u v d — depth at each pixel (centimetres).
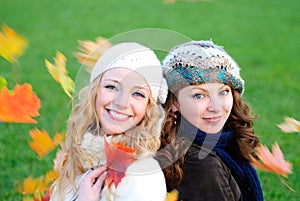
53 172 278
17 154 417
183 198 229
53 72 238
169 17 1134
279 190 371
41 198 273
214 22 1096
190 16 1153
